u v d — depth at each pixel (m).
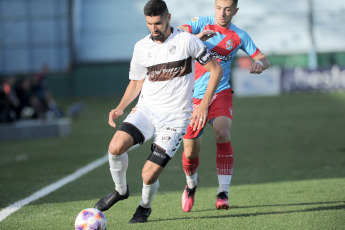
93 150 36.78
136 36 123.25
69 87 110.31
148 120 14.49
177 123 14.51
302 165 26.73
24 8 121.94
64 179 24.27
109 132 51.31
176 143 14.39
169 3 127.12
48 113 69.56
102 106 91.81
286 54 116.69
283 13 120.81
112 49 122.06
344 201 17.28
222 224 14.66
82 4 128.38
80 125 61.41
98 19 125.69
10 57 123.88
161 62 14.35
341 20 118.56
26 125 49.62
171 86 14.47
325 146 34.06
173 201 18.42
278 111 66.69
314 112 62.59
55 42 121.88
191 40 14.30
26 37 122.56
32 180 24.66
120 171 14.36
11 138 49.22
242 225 14.46
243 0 123.44
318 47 117.19
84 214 13.28
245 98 91.62
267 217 15.39
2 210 17.64
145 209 15.16
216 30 17.64
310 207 16.58
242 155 31.67
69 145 41.31
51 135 50.00
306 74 94.50
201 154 32.75
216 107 17.02
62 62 122.19
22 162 32.22
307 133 42.19
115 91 109.56
